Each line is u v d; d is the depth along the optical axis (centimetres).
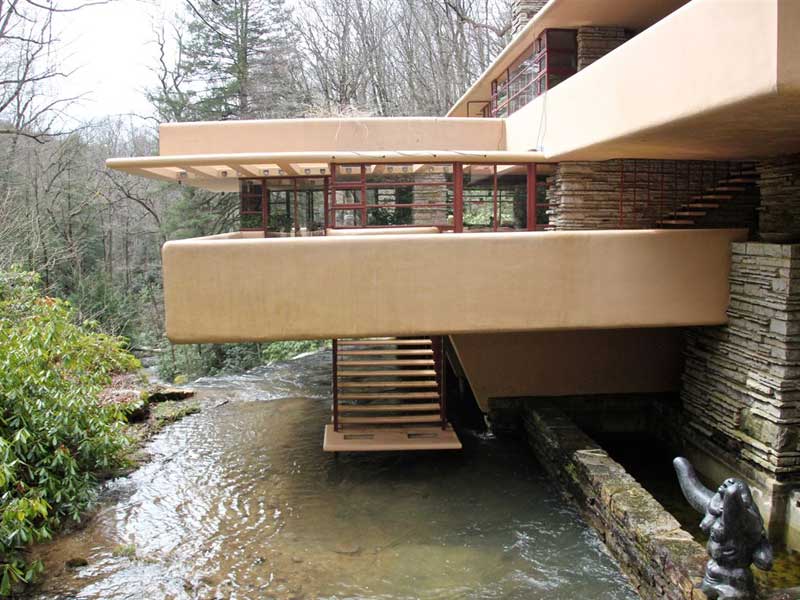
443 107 3316
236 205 2827
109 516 951
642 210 1202
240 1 2944
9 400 889
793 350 858
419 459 1162
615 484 865
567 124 1064
